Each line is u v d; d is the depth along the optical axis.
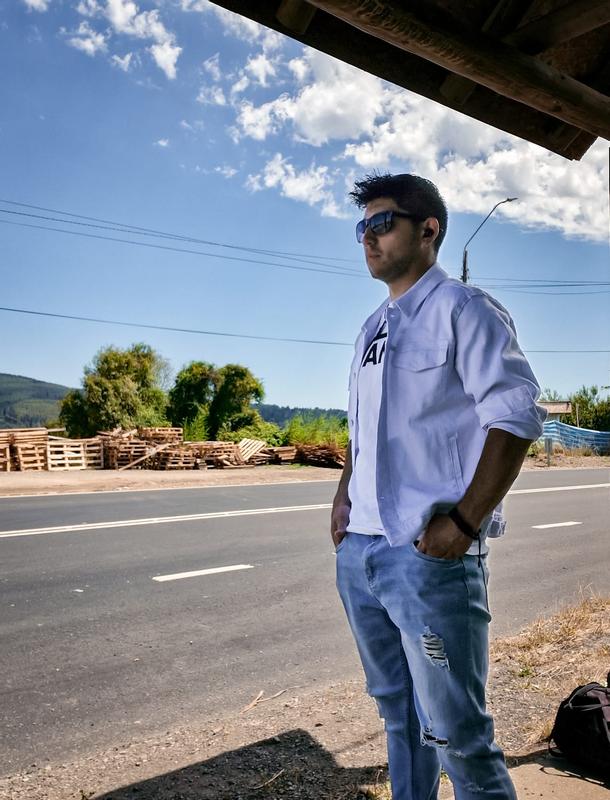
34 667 4.31
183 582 6.55
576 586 6.67
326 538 8.98
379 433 1.79
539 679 3.63
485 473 1.61
